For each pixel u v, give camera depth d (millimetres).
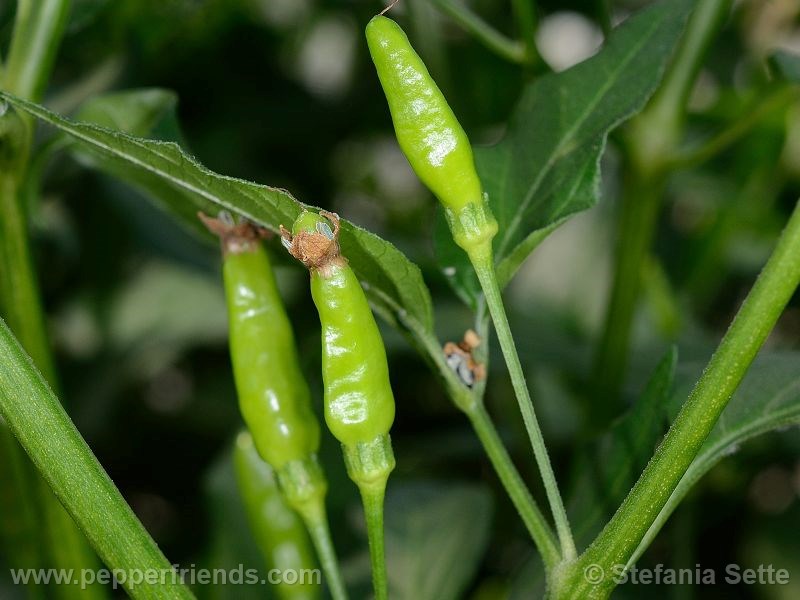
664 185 326
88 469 216
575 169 239
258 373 237
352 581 312
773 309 210
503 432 388
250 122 481
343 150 516
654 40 247
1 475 290
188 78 477
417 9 367
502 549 372
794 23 481
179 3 433
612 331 334
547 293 449
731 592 353
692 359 350
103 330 428
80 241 435
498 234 247
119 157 228
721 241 454
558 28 528
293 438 239
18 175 264
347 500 319
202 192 225
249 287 237
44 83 269
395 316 235
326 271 215
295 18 507
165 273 441
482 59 445
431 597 311
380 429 220
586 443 259
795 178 475
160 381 470
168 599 217
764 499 399
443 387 235
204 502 316
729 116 410
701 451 246
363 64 487
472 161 220
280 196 216
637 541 219
